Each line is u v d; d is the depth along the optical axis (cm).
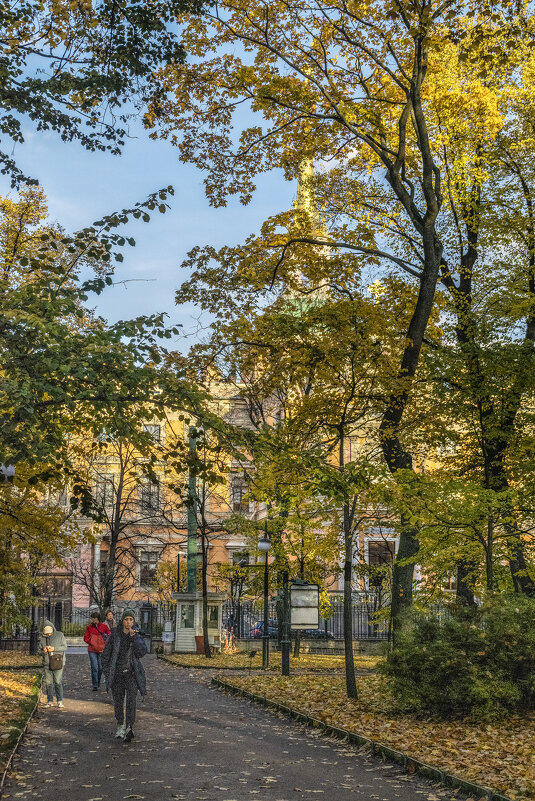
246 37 2039
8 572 2900
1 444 1116
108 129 1428
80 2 1404
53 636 1688
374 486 1662
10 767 1031
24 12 1384
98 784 949
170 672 2720
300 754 1173
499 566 2331
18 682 1978
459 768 1022
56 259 1939
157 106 1516
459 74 2458
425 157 2125
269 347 1958
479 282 2662
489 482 2042
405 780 1004
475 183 2609
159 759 1111
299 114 2186
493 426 2006
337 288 2150
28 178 1441
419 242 2594
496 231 2533
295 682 2134
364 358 1753
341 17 2017
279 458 1486
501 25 1630
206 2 1420
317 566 3203
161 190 1297
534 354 1983
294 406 1850
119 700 1278
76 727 1398
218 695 2022
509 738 1228
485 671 1407
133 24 1379
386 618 3125
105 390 1220
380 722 1412
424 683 1450
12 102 1342
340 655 3419
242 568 3444
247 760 1114
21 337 1169
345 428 1884
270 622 4459
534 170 2639
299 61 2114
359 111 2072
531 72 2531
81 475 1530
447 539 1902
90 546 5516
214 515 5700
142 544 5581
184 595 3584
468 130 2539
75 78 1350
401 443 2186
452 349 2066
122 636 1296
